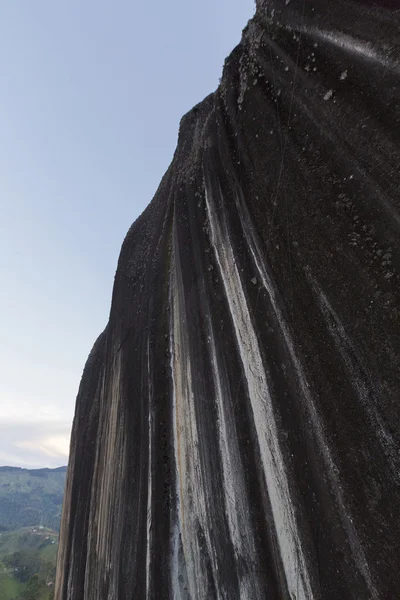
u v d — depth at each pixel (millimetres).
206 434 6062
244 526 4895
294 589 3924
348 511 3348
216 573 5438
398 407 3084
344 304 3756
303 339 4180
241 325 5457
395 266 3336
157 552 7012
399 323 3191
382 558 3004
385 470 3096
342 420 3549
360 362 3490
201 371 6445
